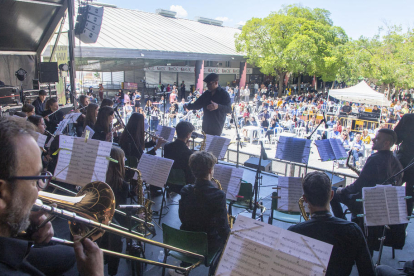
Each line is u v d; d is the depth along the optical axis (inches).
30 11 406.0
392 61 932.0
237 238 67.4
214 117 235.9
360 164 488.4
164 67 1457.9
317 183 82.7
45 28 463.5
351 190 145.5
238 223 68.6
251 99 1403.8
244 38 1278.3
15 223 31.7
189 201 114.4
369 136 499.2
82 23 458.0
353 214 149.8
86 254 38.8
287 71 1348.4
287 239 64.4
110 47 884.6
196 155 113.7
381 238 133.5
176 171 174.4
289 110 814.5
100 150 111.7
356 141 504.4
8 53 453.4
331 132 601.6
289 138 201.0
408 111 761.6
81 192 75.5
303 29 1229.7
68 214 49.1
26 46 474.0
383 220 118.3
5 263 29.5
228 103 235.0
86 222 51.8
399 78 935.0
